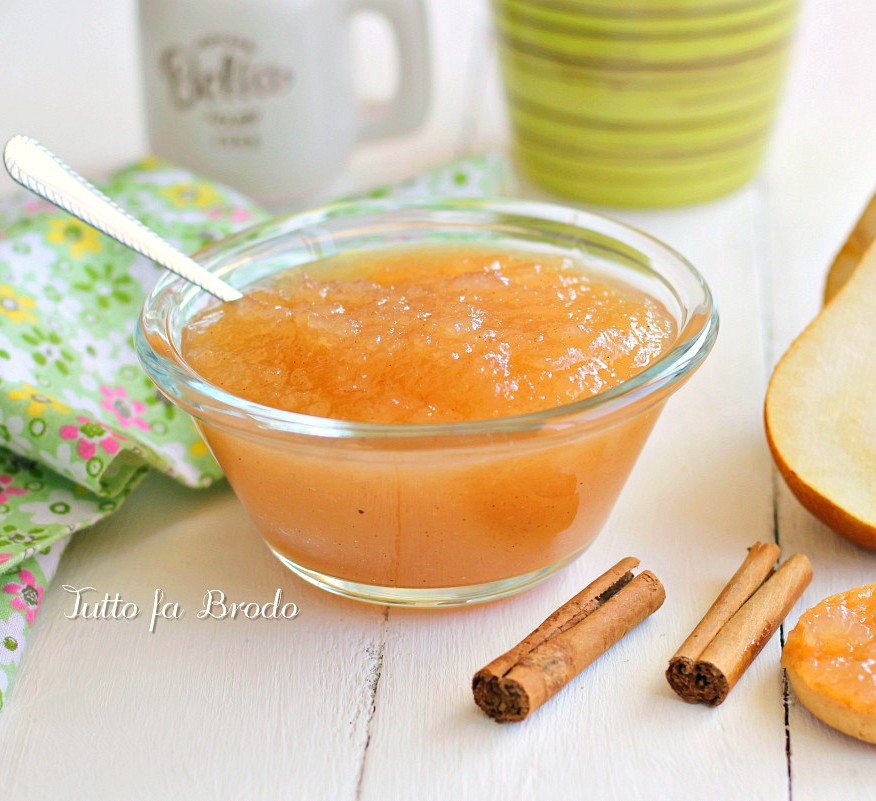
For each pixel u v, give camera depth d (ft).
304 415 1.18
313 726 1.21
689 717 1.21
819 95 2.16
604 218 1.40
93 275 1.55
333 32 1.81
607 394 1.19
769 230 1.82
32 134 2.00
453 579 1.27
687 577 1.32
